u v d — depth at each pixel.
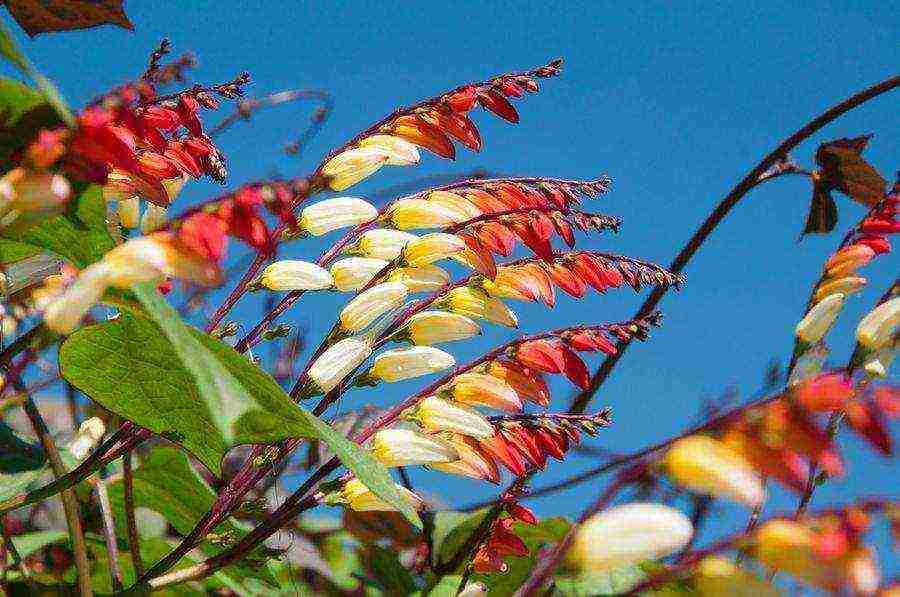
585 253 0.86
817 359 0.81
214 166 0.81
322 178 0.84
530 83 0.86
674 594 0.74
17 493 0.86
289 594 0.93
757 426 0.71
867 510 0.71
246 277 0.84
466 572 0.85
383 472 0.79
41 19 0.78
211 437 0.82
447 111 0.86
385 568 0.94
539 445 0.84
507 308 0.87
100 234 0.78
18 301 0.84
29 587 0.89
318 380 0.85
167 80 0.81
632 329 0.85
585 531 0.72
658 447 0.72
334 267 0.85
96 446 0.90
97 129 0.76
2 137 0.77
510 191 0.86
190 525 0.94
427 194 0.86
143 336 0.81
